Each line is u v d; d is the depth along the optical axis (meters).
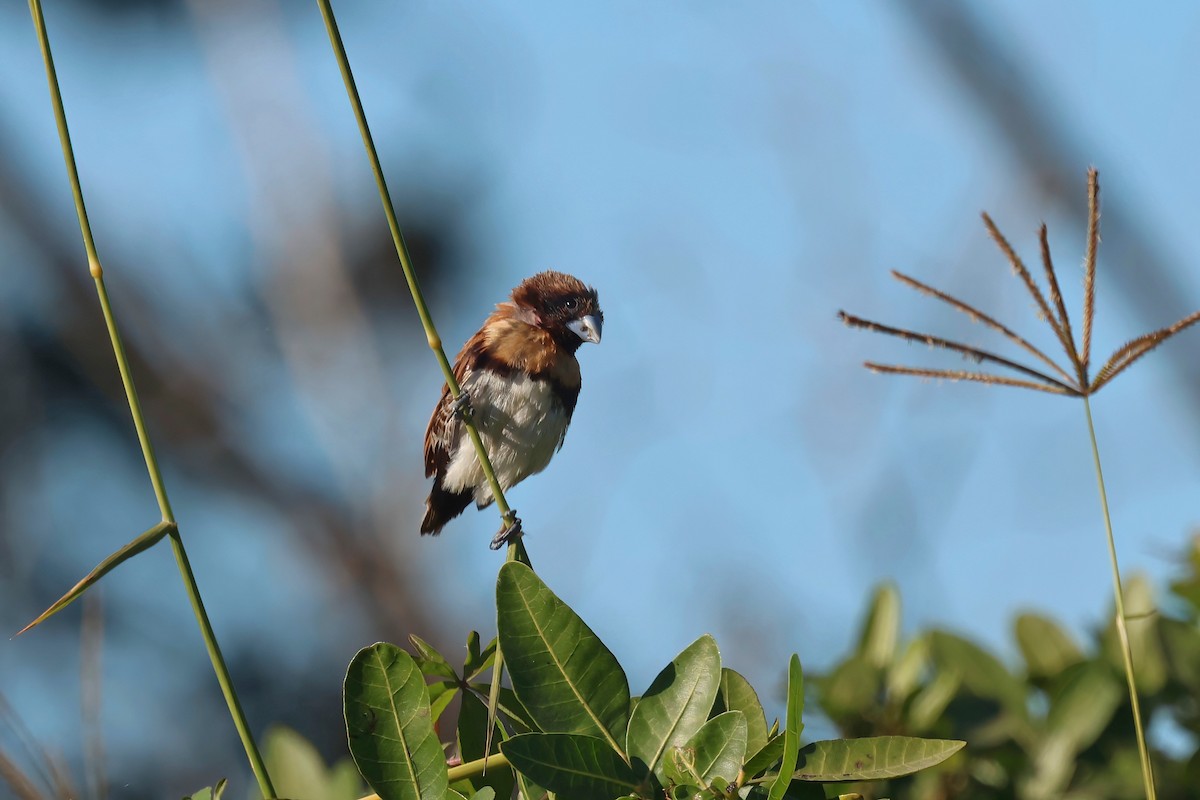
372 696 4.43
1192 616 6.73
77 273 20.73
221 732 16.05
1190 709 6.42
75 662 16.31
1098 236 4.68
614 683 4.40
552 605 4.45
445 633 20.70
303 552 20.86
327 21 4.86
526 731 4.68
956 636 6.79
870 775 4.22
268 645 17.14
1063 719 6.44
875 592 7.12
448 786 4.50
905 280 4.78
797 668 4.07
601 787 4.23
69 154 4.49
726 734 4.23
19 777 4.88
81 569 17.50
